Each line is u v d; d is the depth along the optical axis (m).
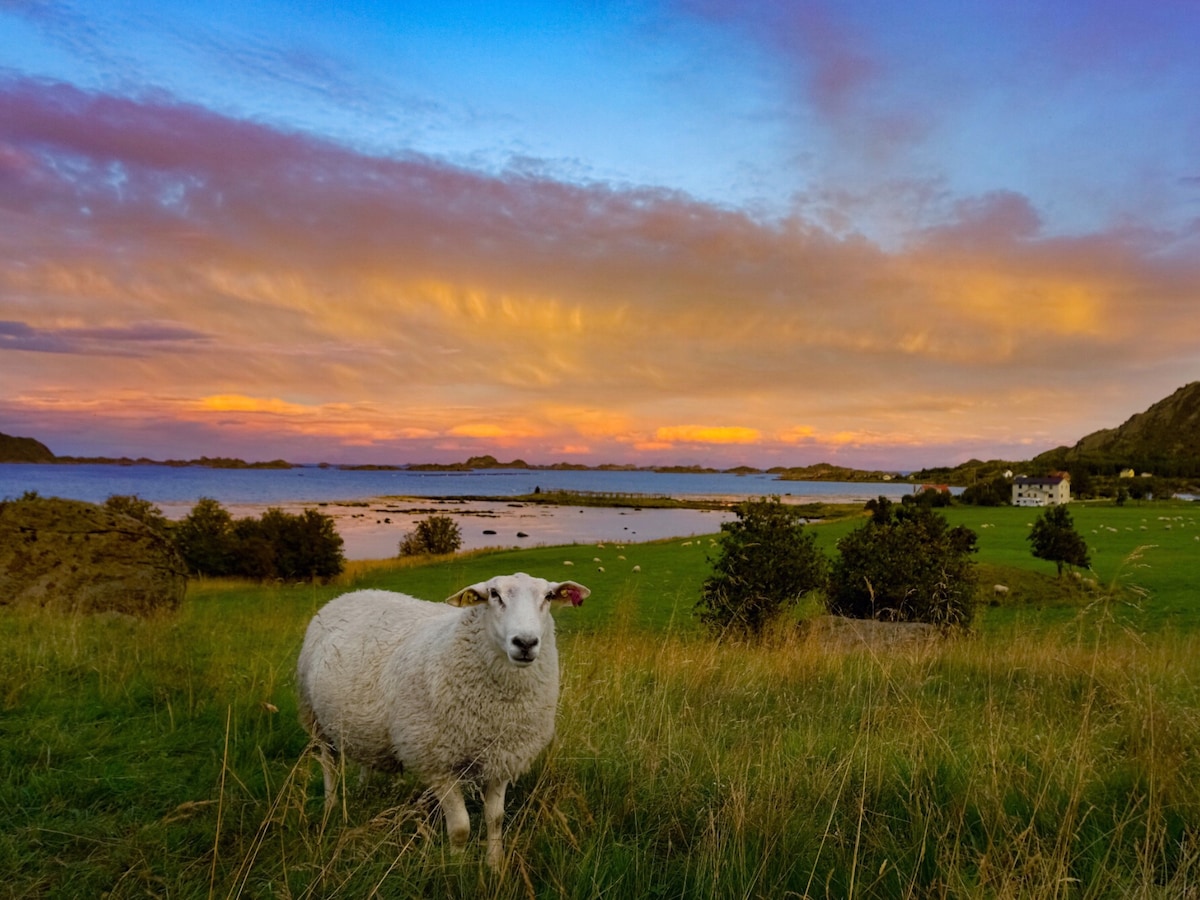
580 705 5.56
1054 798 4.21
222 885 3.27
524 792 4.49
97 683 6.49
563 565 29.78
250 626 11.18
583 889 3.26
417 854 3.45
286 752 5.23
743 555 12.11
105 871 3.40
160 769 4.68
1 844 3.58
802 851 3.59
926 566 12.51
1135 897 3.15
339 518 82.19
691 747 4.87
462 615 4.15
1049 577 20.00
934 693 7.55
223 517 31.25
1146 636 11.83
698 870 3.35
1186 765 4.49
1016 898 3.04
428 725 3.97
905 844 3.77
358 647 4.59
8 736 5.11
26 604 12.29
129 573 13.58
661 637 11.38
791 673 8.04
